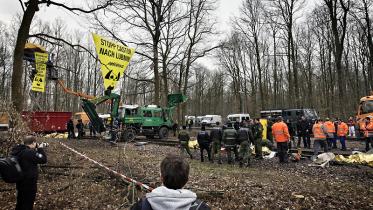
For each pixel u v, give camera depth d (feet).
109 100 77.51
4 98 29.50
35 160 16.81
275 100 164.55
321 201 23.56
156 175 31.73
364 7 102.99
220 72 228.63
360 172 35.94
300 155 46.98
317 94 193.16
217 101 249.55
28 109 47.67
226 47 108.78
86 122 150.41
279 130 44.14
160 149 59.72
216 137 45.11
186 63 110.42
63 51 146.72
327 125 57.98
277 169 39.40
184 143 49.55
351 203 23.20
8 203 21.44
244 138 41.75
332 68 164.25
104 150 55.06
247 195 24.84
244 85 188.55
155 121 86.79
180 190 7.32
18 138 28.04
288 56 122.83
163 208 6.79
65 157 41.60
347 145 67.21
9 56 136.77
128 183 25.98
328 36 137.69
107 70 30.27
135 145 65.77
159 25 95.86
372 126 49.01
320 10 129.18
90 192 24.80
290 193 25.70
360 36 140.15
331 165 40.75
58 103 173.06
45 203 21.76
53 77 80.12
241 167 41.06
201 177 32.12
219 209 21.33
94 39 29.32
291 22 116.57
